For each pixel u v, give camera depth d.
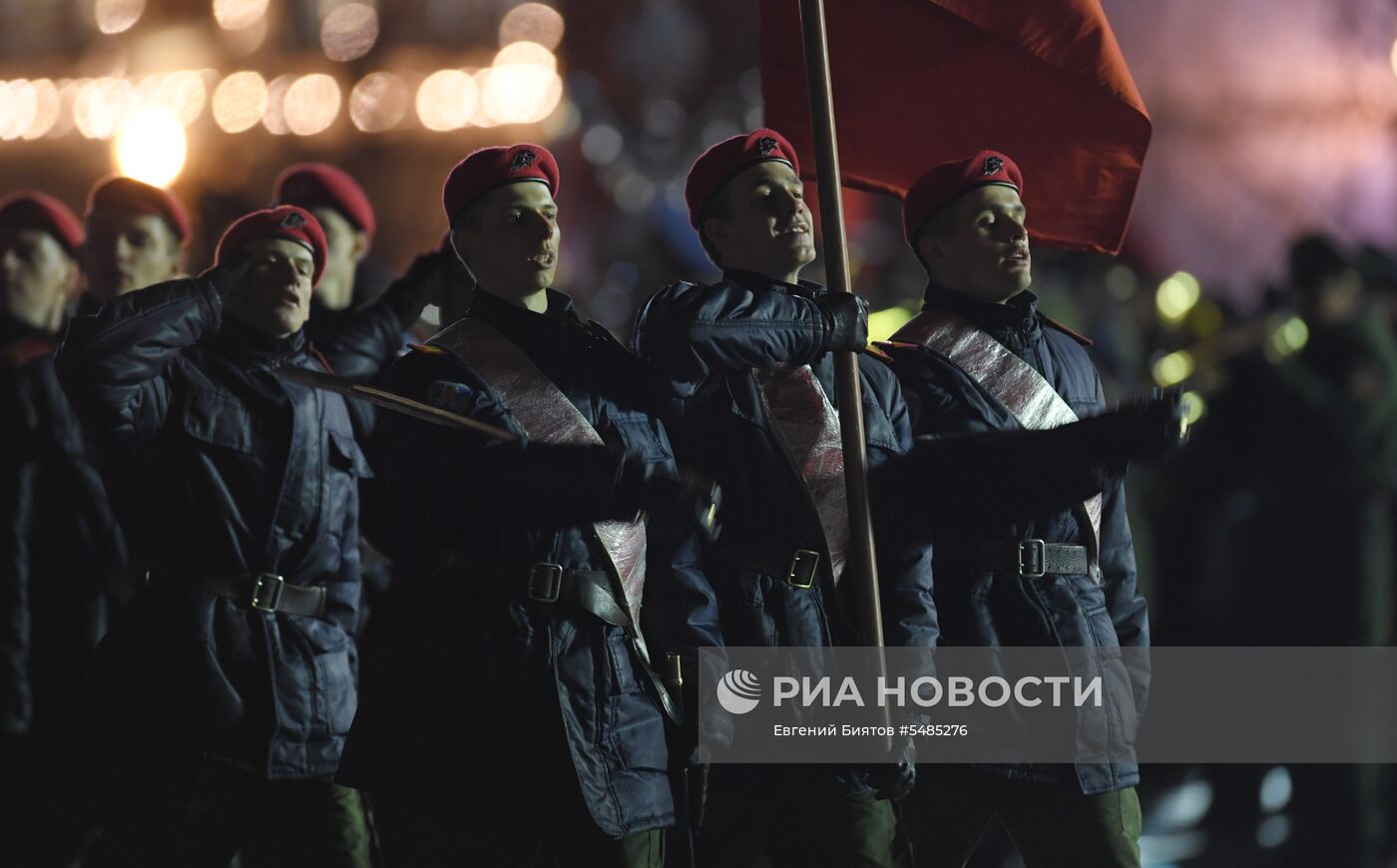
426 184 56.97
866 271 44.25
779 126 21.45
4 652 20.48
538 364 17.09
